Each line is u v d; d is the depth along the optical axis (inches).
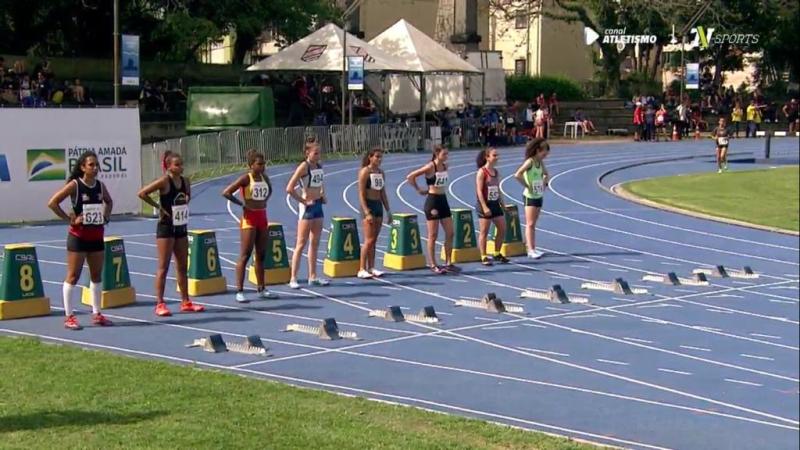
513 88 2303.2
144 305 616.7
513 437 359.9
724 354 585.3
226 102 1488.7
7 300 568.1
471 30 2146.9
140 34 1736.0
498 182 815.7
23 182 937.5
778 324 671.1
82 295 625.3
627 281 792.3
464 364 519.5
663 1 2290.8
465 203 1200.8
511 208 868.0
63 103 1413.6
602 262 871.7
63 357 453.4
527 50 2603.3
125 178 997.8
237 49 1921.8
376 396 444.8
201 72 1833.2
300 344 538.0
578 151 1843.0
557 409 447.5
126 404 366.9
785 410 473.1
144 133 1508.4
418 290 706.2
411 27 1809.8
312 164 672.4
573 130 2192.4
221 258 794.8
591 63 2628.0
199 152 1269.7
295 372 480.7
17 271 573.0
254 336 522.3
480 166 807.7
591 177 1466.5
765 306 727.7
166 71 1774.1
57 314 584.7
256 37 1921.8
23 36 1716.3
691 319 675.4
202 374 432.1
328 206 1115.9
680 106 2186.3
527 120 2112.5
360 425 355.6
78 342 517.7
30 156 940.0
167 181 581.0
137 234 892.0
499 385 482.3
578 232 1023.0
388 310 613.0
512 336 591.8
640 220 1109.7
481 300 677.9
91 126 974.4
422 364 512.4
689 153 1865.2
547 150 852.0
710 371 544.4
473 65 1974.7
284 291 677.9
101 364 440.1
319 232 689.0
